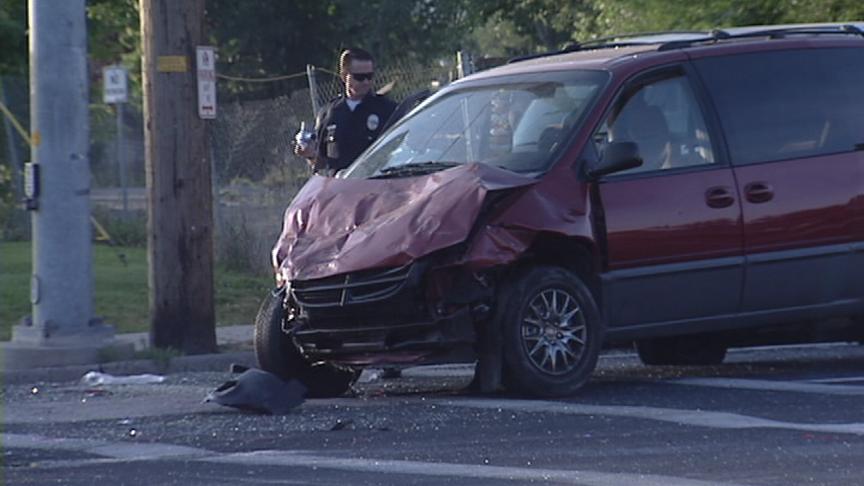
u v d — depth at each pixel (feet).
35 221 116.37
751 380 99.40
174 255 119.65
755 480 66.23
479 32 437.17
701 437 76.79
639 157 90.79
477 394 94.22
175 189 119.34
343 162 119.55
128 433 82.38
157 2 118.62
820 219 98.27
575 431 79.25
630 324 93.56
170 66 118.42
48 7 115.75
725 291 95.61
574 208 90.07
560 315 90.38
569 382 90.68
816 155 99.09
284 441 78.54
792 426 79.61
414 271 85.51
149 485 67.21
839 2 160.15
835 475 67.21
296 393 90.07
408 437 78.84
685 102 96.84
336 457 73.26
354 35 383.45
